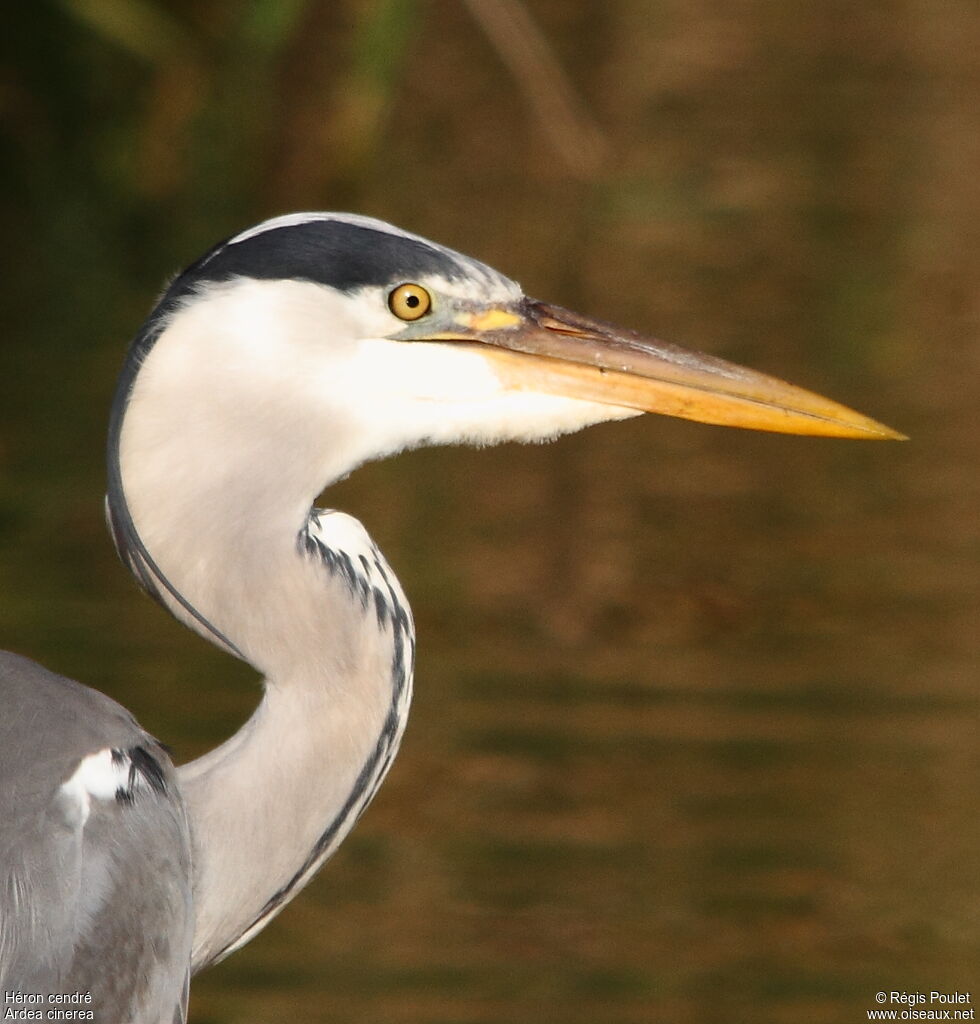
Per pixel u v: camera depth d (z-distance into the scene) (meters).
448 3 24.83
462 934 8.70
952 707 10.47
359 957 8.49
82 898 5.15
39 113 19.34
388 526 12.80
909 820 9.36
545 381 5.96
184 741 9.73
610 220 20.39
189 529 5.58
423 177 21.52
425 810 9.59
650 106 24.38
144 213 19.69
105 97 19.89
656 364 6.08
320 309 5.64
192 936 5.42
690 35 27.41
